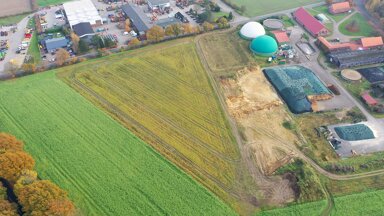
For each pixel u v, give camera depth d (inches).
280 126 3801.7
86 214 2861.7
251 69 4667.8
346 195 3070.9
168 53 4950.8
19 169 2942.9
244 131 3713.1
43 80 4387.3
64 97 4104.3
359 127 3779.5
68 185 3083.2
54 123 3735.2
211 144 3548.2
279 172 3277.6
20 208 2807.6
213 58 4869.6
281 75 4500.5
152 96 4160.9
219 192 3070.9
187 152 3447.3
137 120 3816.4
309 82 4387.3
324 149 3543.3
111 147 3462.1
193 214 2876.5
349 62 4729.3
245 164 3346.5
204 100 4109.3
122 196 3002.0
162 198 2994.6
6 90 4200.3
